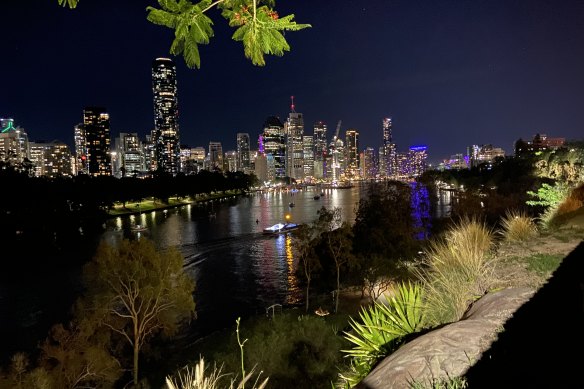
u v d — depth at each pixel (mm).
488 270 5945
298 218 89875
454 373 3176
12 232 69000
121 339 23328
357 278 29875
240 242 61062
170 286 22953
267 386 12156
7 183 69688
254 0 2412
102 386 17172
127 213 108062
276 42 2457
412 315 4719
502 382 2961
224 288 37844
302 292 35656
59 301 34781
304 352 14047
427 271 6148
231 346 19469
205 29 2363
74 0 2203
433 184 116812
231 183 185125
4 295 36438
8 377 13734
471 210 27672
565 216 12141
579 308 4230
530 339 3586
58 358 16625
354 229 38156
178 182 135375
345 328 18969
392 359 3605
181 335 26391
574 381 2854
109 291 21156
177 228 77750
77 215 85125
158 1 2244
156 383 18484
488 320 4074
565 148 53875
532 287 5152
